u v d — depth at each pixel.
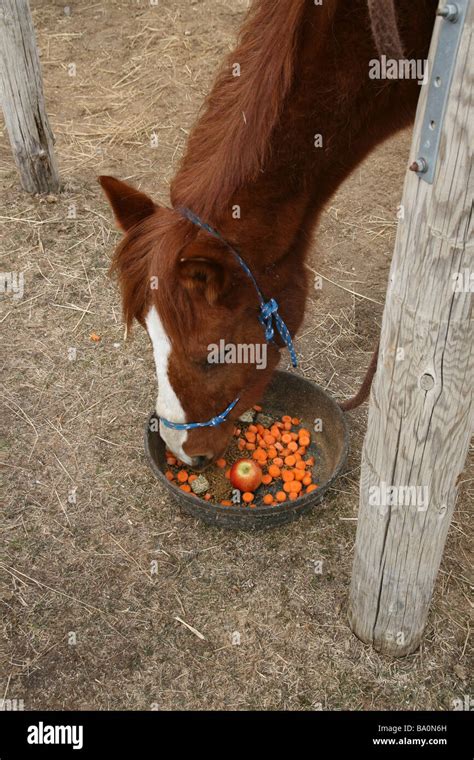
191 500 2.67
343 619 2.59
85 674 2.45
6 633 2.56
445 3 1.28
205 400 2.32
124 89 5.59
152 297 2.06
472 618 2.58
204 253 2.04
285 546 2.81
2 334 3.70
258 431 3.21
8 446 3.19
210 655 2.49
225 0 6.57
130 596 2.66
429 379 1.73
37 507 2.96
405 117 2.30
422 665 2.46
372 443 2.02
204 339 2.13
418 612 2.33
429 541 2.11
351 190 4.70
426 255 1.56
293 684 2.41
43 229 4.32
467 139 1.35
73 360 3.58
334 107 2.09
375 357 2.52
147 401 3.39
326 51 1.98
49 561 2.77
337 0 1.90
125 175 4.78
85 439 3.22
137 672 2.46
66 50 5.98
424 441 1.86
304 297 2.49
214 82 2.35
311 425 3.22
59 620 2.60
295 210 2.21
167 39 6.07
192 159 2.28
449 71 1.32
